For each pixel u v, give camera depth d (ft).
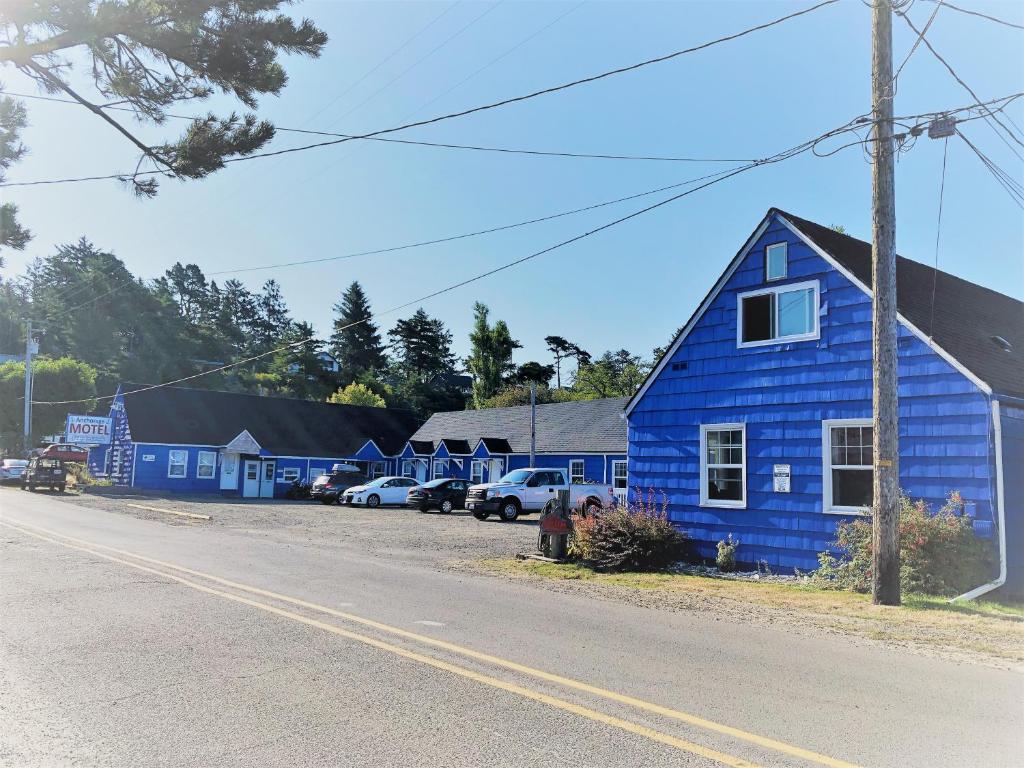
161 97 32.94
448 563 48.88
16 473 148.36
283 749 15.53
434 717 17.54
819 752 15.80
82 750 15.42
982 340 49.24
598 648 24.66
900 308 44.83
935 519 39.86
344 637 25.12
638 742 16.16
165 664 21.72
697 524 53.83
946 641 27.53
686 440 55.26
